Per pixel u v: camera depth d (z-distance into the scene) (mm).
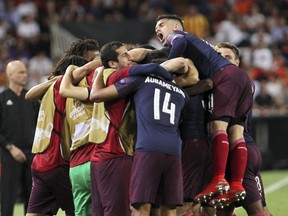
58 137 24344
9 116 30094
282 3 81562
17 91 30531
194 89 23203
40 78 62031
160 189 21922
